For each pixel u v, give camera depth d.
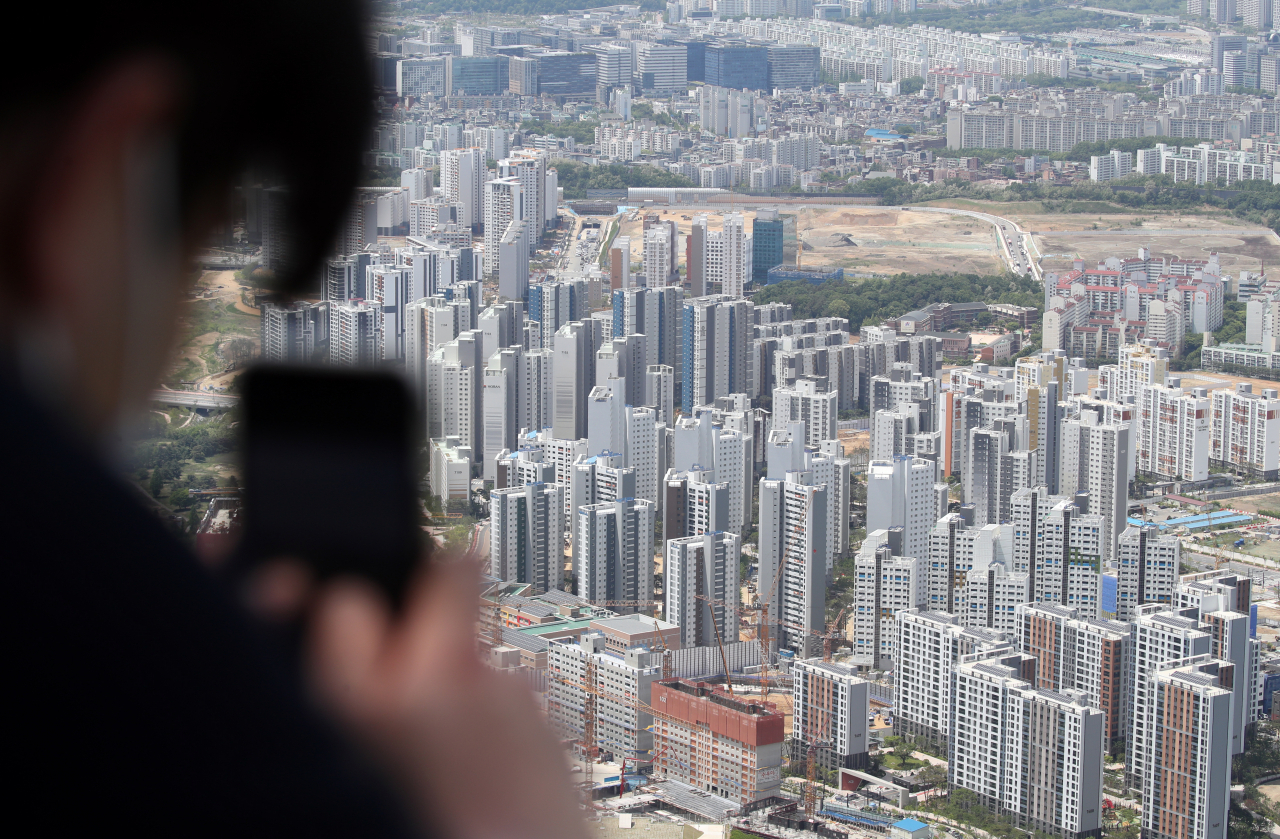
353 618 0.34
